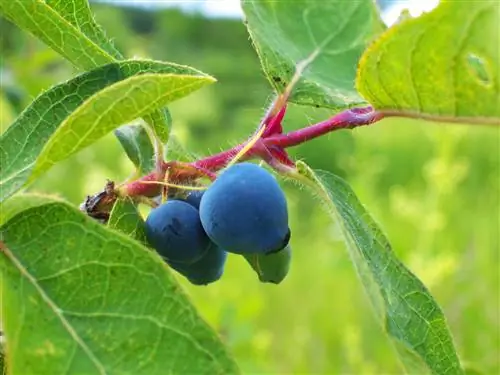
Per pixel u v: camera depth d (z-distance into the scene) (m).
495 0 0.07
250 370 0.25
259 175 0.08
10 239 0.07
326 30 0.08
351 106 0.08
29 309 0.07
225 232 0.08
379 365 0.28
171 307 0.07
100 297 0.07
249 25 0.08
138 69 0.09
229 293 0.29
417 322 0.08
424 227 0.31
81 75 0.09
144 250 0.07
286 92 0.08
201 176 0.09
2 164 0.08
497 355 0.28
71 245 0.07
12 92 0.21
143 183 0.09
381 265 0.08
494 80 0.07
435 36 0.07
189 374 0.07
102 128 0.07
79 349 0.07
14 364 0.07
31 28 0.09
